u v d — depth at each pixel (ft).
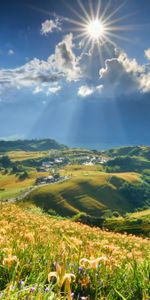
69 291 10.27
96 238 67.41
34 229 55.21
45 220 83.41
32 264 16.46
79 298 14.03
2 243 21.01
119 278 15.84
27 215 85.25
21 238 27.25
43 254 18.38
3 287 13.76
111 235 76.33
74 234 65.41
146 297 13.30
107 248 24.06
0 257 16.51
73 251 19.26
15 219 71.26
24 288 11.38
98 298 14.02
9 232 37.04
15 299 10.41
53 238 35.42
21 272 15.14
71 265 15.75
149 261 17.84
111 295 14.07
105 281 15.30
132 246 62.13
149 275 15.88
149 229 297.12
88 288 14.79
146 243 70.64
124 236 77.00
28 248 20.01
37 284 11.72
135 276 15.79
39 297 10.52
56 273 10.53
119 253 29.89
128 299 14.15
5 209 89.76
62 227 75.20
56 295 11.24
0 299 10.43
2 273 14.93
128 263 19.53
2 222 50.90
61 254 17.30
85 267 15.66
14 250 18.21
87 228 81.51
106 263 16.84
